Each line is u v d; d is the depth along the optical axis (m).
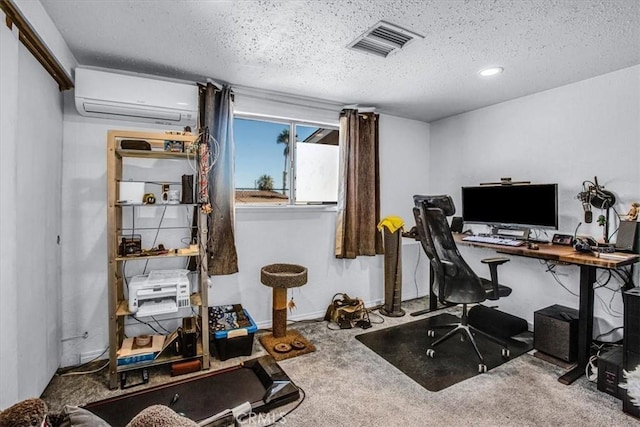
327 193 3.57
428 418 1.86
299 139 3.42
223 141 2.76
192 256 2.58
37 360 1.91
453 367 2.41
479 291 2.47
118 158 2.39
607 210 2.57
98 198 2.48
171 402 1.84
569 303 2.88
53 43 1.87
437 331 3.03
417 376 2.29
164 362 2.27
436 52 2.23
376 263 3.81
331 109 3.44
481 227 3.51
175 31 1.96
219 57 2.32
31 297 1.82
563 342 2.44
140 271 2.63
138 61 2.38
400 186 3.97
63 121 2.36
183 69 2.53
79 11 1.74
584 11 1.73
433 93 3.09
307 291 3.40
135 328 2.63
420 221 2.65
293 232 3.30
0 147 1.37
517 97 3.19
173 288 2.27
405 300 4.04
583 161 2.74
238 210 3.02
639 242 2.32
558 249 2.54
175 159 2.69
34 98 1.85
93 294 2.48
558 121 2.91
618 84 2.53
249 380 2.07
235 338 2.50
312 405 1.97
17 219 1.64
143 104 2.41
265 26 1.90
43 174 2.00
